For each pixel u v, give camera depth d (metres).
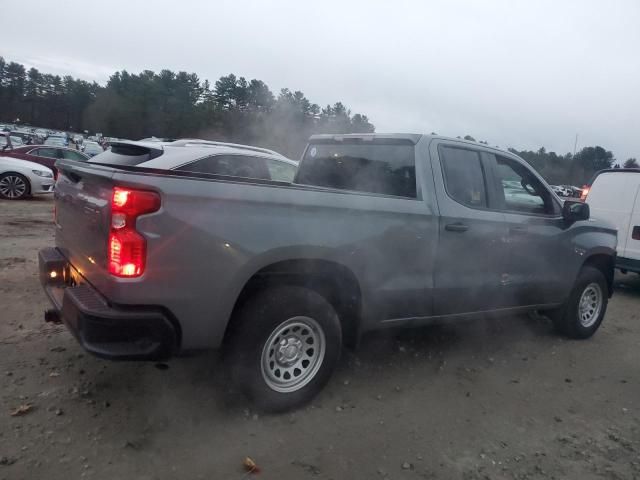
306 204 3.32
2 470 2.68
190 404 3.49
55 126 108.94
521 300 4.82
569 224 5.15
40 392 3.48
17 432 3.01
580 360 4.95
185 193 2.86
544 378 4.46
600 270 5.79
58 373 3.76
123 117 71.00
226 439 3.14
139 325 2.82
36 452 2.85
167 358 2.95
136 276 2.78
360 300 3.70
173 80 75.25
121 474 2.74
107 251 2.83
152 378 3.79
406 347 4.87
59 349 4.15
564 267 5.12
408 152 4.23
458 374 4.38
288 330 3.42
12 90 106.56
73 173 3.40
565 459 3.22
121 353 2.79
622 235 7.97
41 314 4.89
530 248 4.75
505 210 4.64
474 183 4.43
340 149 4.85
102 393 3.53
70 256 3.58
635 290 8.48
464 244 4.21
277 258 3.21
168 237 2.83
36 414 3.22
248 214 3.09
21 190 13.63
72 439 3.00
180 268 2.88
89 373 3.79
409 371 4.36
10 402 3.32
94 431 3.10
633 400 4.14
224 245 2.99
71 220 3.52
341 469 2.95
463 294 4.27
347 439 3.26
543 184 5.05
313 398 3.63
